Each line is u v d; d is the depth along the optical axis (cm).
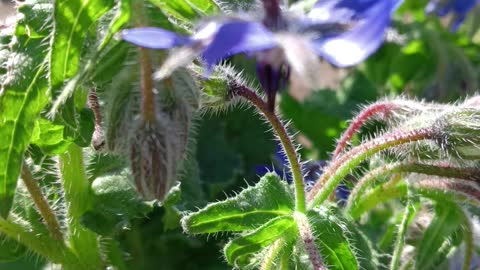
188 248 28
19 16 17
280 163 27
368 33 14
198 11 17
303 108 30
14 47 17
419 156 21
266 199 20
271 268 20
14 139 17
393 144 20
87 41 16
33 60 17
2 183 17
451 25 34
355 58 14
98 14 16
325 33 14
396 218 24
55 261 21
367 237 23
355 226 22
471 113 19
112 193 21
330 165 21
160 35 14
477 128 19
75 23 16
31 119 17
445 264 23
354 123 23
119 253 23
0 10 26
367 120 25
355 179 25
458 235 23
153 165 15
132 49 16
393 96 29
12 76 17
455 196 21
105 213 21
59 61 16
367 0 14
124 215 21
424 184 22
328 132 30
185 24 18
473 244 22
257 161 30
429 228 22
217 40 14
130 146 15
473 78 31
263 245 19
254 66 29
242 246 19
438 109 21
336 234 20
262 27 14
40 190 20
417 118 21
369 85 31
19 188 21
